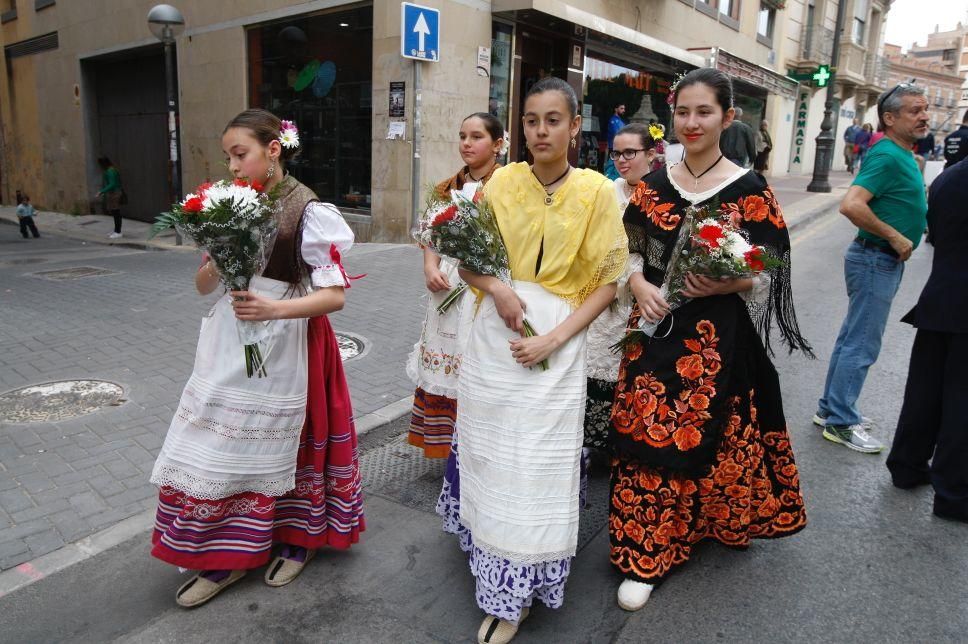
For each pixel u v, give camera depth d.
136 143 15.30
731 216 2.56
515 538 2.35
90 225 15.05
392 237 9.96
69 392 4.57
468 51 9.98
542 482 2.36
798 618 2.65
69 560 2.88
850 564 3.00
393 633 2.53
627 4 13.18
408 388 4.78
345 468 2.80
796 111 24.95
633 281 2.71
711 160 2.67
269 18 11.03
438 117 9.73
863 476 3.80
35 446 3.79
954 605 2.73
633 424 2.69
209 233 2.23
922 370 3.52
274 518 2.82
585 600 2.76
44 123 17.58
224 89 12.09
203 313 6.63
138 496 3.35
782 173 24.44
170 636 2.49
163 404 4.39
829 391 4.28
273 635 2.51
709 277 2.50
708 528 2.96
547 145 2.28
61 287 7.82
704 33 16.53
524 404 2.36
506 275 2.40
